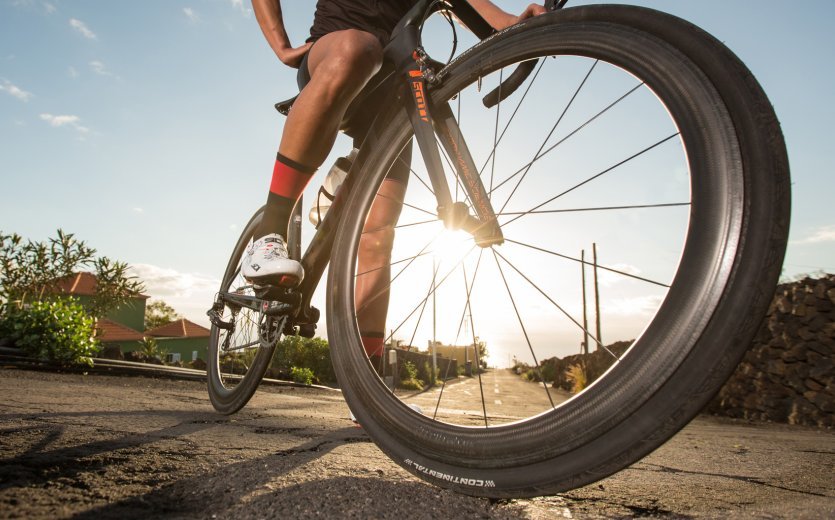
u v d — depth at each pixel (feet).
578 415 2.39
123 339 78.69
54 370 17.16
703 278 2.18
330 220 4.70
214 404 6.50
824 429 17.80
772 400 23.06
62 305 18.52
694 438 7.29
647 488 3.14
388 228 5.54
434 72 4.10
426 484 2.93
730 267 2.13
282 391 19.90
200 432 4.28
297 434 4.62
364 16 4.69
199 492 2.47
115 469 2.74
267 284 4.52
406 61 4.19
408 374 54.03
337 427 5.49
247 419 5.77
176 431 4.24
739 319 2.08
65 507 2.08
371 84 4.83
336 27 4.70
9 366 16.42
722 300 2.12
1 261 26.84
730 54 2.43
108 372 18.34
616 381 2.32
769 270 2.07
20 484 2.33
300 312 5.03
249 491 2.51
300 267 4.47
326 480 2.83
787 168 2.16
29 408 5.22
